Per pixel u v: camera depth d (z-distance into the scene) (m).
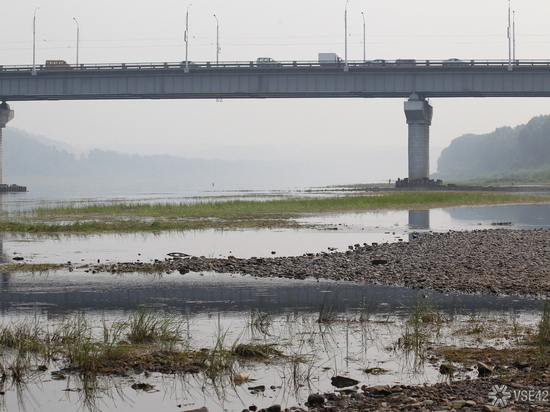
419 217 48.66
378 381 9.87
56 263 23.48
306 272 20.81
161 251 27.39
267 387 9.73
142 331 12.46
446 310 14.95
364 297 16.67
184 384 9.92
